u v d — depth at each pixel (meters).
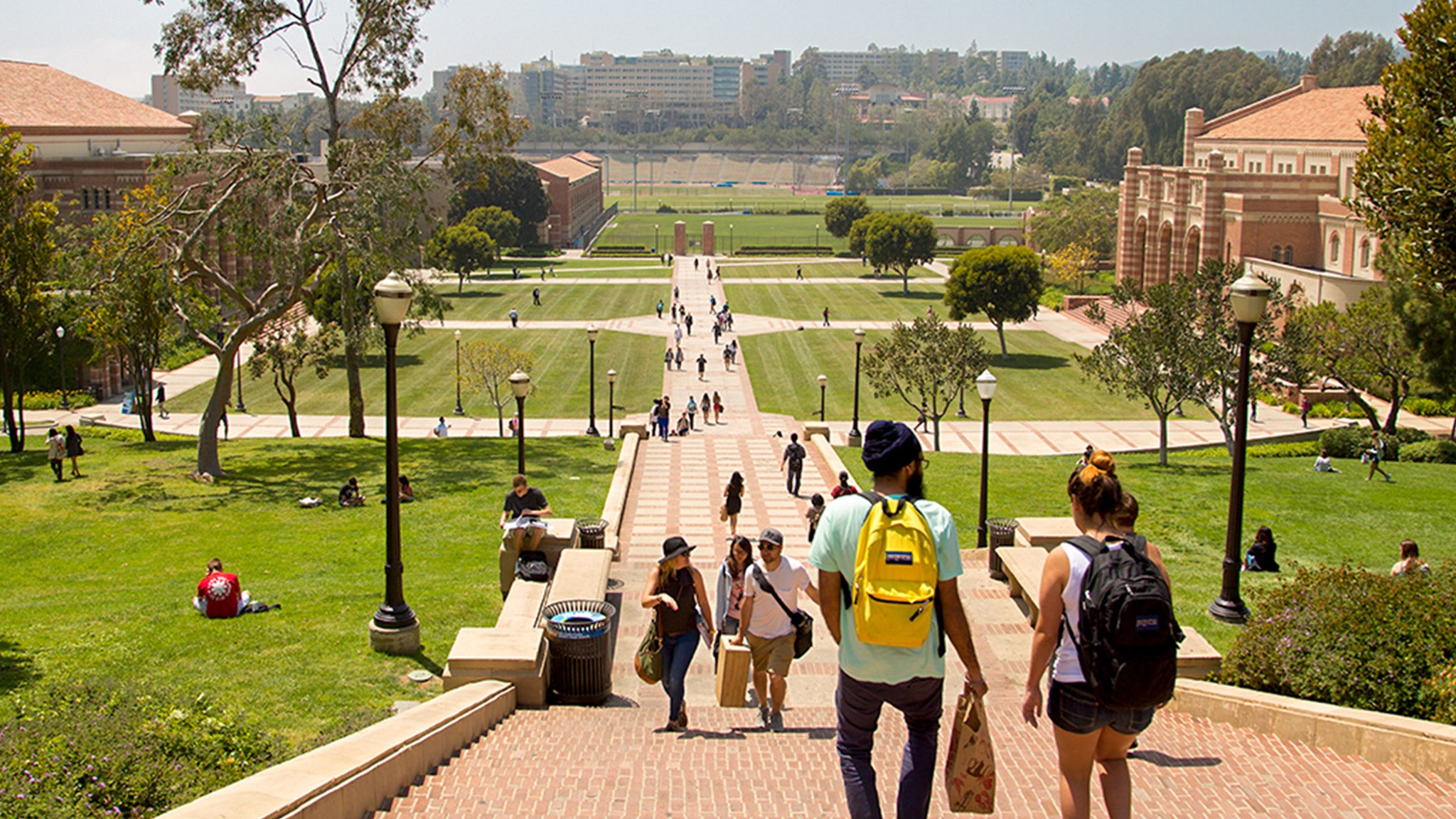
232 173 35.25
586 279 117.81
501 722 11.93
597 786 9.21
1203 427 56.44
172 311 36.66
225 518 27.66
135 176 74.38
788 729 11.53
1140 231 92.38
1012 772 9.57
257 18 38.75
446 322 89.19
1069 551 6.23
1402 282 40.72
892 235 108.19
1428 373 41.50
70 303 40.44
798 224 199.12
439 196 126.81
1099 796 8.74
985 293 75.38
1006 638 15.47
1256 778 9.18
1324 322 46.94
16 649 15.43
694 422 56.16
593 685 13.02
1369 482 33.56
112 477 33.03
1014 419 58.91
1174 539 26.67
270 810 7.36
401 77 42.03
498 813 8.54
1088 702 6.17
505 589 18.62
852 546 5.89
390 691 13.88
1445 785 9.00
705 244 146.00
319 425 56.59
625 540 26.62
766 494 32.94
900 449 6.00
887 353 48.28
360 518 27.62
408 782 9.42
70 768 9.20
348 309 37.81
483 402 62.31
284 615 17.41
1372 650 11.98
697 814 8.48
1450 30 26.77
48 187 74.38
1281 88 192.62
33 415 57.09
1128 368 40.50
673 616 11.48
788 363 74.38
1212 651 13.12
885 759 10.13
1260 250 75.12
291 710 13.05
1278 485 33.03
